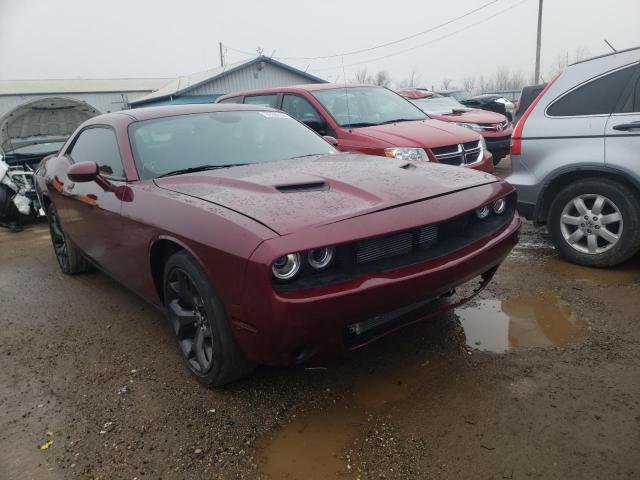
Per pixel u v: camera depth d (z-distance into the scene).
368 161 3.45
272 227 2.27
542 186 4.38
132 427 2.56
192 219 2.57
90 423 2.62
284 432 2.44
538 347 3.04
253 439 2.41
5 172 7.77
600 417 2.35
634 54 3.94
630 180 3.85
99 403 2.79
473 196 2.84
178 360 3.23
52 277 5.19
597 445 2.18
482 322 3.41
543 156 4.35
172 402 2.75
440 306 3.01
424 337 3.25
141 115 3.77
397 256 2.50
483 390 2.64
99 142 3.97
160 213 2.83
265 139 3.86
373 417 2.49
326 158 3.62
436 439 2.29
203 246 2.44
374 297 2.30
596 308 3.49
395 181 2.84
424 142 5.75
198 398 2.77
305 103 6.79
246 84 26.73
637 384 2.59
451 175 3.13
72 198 4.09
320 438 2.38
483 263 2.76
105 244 3.67
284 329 2.20
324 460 2.23
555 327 3.27
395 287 2.35
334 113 6.55
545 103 4.39
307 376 2.90
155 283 3.14
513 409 2.46
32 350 3.51
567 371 2.76
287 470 2.19
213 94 26.09
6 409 2.80
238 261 2.25
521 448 2.19
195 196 2.80
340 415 2.53
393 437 2.34
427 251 2.59
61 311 4.21
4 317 4.17
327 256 2.29
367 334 2.55
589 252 4.21
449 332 3.29
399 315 2.59
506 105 17.42
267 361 2.38
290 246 2.17
